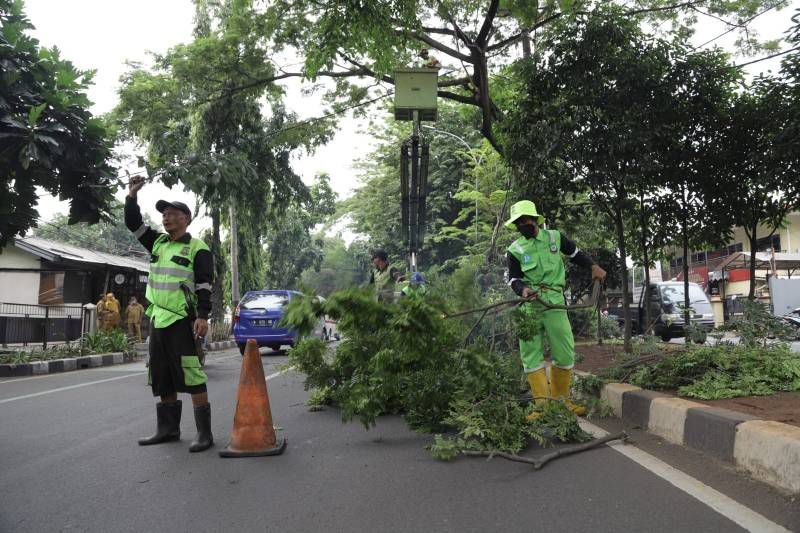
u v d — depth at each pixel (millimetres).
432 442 4961
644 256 8930
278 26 13602
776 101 7109
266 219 20766
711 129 7656
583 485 3689
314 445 4910
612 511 3225
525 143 8086
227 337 23000
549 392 5906
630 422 5492
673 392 5797
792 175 6715
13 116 8469
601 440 4641
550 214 8719
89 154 9227
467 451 4453
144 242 5129
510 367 5230
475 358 4855
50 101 8711
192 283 4930
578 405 5570
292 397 7699
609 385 6137
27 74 9008
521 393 5348
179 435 5164
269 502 3471
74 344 15391
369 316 4672
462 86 14641
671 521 3059
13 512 3348
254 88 15062
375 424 5281
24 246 22594
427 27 12867
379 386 4957
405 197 13141
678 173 7879
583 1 8547
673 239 8875
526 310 5297
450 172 25000
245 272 25812
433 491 3641
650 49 7477
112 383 9617
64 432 5492
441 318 4746
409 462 4332
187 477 3984
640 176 7395
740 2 12055
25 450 4781
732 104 7586
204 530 3055
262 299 15531
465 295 5574
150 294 4941
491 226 20562
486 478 3898
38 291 23812
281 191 19828
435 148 25203
